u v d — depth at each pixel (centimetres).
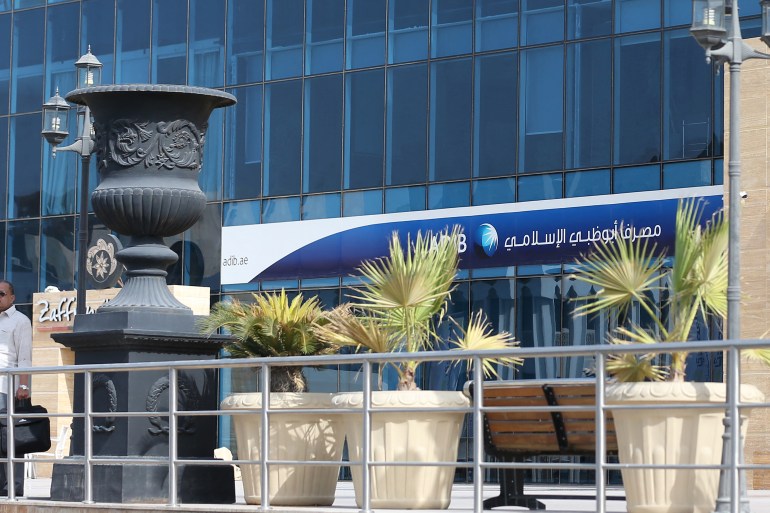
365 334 1202
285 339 1284
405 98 3400
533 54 3197
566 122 3138
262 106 3647
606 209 3062
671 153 2986
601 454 934
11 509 1288
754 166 2712
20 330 1445
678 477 1008
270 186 3619
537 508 1214
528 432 1159
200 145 1330
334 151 3512
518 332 3167
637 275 1087
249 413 1113
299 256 3556
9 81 4153
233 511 1093
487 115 3262
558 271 3125
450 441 1147
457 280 3262
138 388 1251
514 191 3203
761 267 2667
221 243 3691
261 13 3669
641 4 3052
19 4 4147
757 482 2467
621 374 1059
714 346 889
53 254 4034
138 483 1244
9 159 4141
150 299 1286
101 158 1313
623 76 3066
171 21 3841
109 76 3953
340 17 3525
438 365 3212
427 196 3347
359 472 1154
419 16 3388
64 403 3688
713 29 1425
